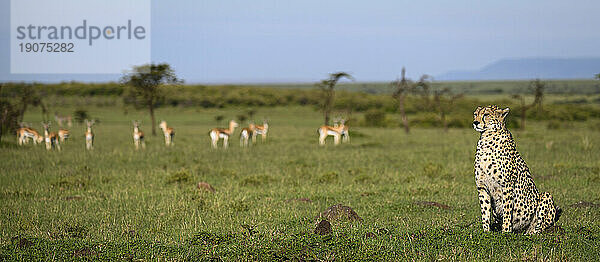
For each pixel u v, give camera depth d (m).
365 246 7.02
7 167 18.36
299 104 93.19
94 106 84.31
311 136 38.38
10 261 6.54
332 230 8.16
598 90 135.00
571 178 14.46
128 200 12.02
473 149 24.62
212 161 21.12
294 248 6.75
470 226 8.56
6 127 33.25
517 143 27.42
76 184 14.27
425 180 15.08
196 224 9.52
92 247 7.15
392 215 10.08
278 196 12.70
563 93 123.75
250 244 7.23
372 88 180.12
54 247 7.08
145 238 8.34
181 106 84.75
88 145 26.62
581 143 26.03
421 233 7.77
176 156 22.75
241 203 11.16
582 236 7.68
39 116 65.31
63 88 96.00
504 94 142.00
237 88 101.81
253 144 30.98
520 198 7.77
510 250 6.89
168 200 11.94
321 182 15.16
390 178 15.71
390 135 39.12
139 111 78.19
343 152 24.77
